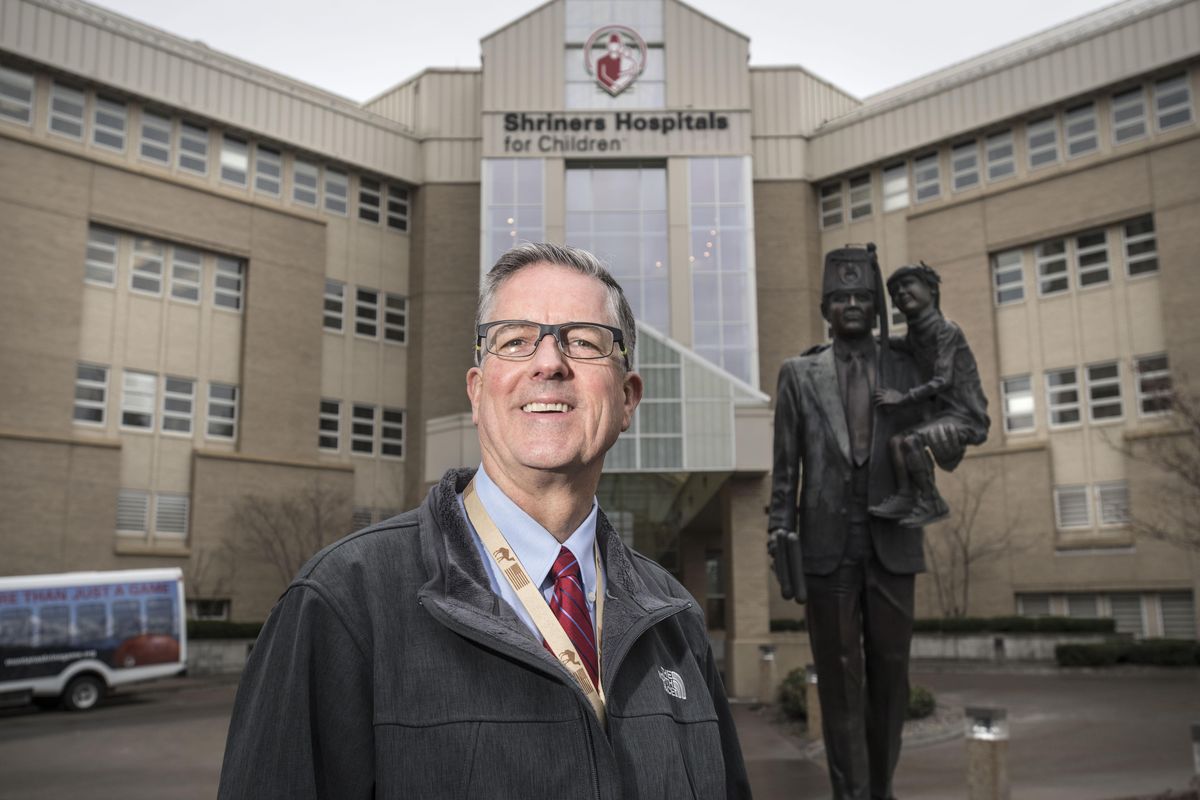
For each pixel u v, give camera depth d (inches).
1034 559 1396.4
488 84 1594.5
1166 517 1286.9
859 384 318.7
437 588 71.9
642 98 1600.6
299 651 68.0
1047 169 1466.5
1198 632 1243.2
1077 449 1403.8
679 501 1217.4
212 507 1413.6
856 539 309.6
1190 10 1338.6
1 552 1216.2
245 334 1499.8
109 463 1322.6
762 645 815.1
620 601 80.0
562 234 1567.4
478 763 66.8
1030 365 1467.8
